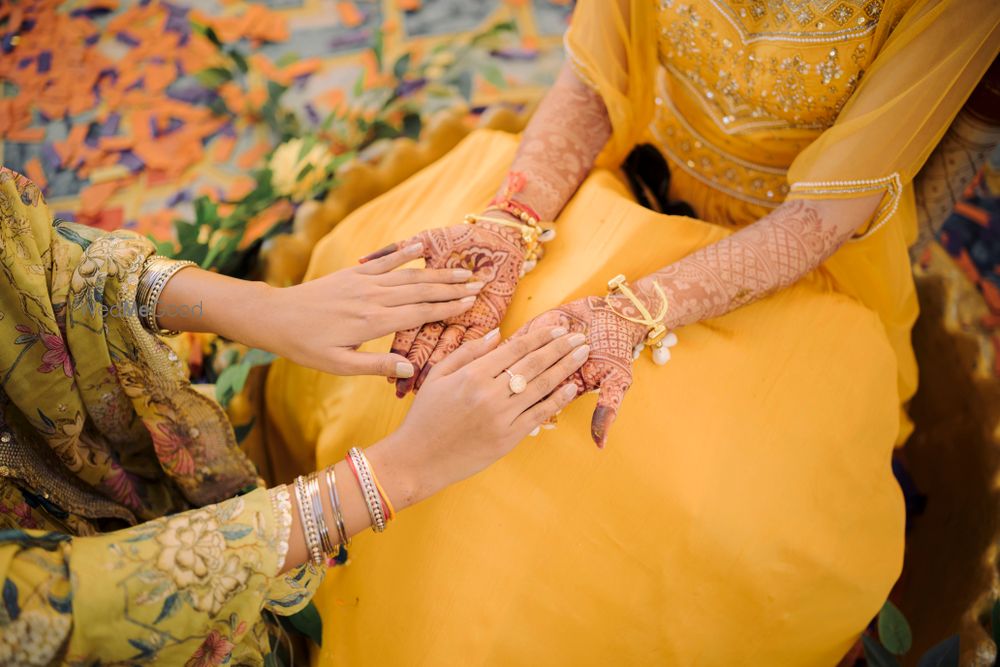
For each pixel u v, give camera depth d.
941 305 1.41
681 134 1.25
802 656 1.04
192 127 2.16
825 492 1.03
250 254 1.45
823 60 0.99
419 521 1.02
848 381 1.07
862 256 1.14
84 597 0.74
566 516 1.00
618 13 1.15
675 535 0.98
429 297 0.96
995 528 1.17
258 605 0.83
